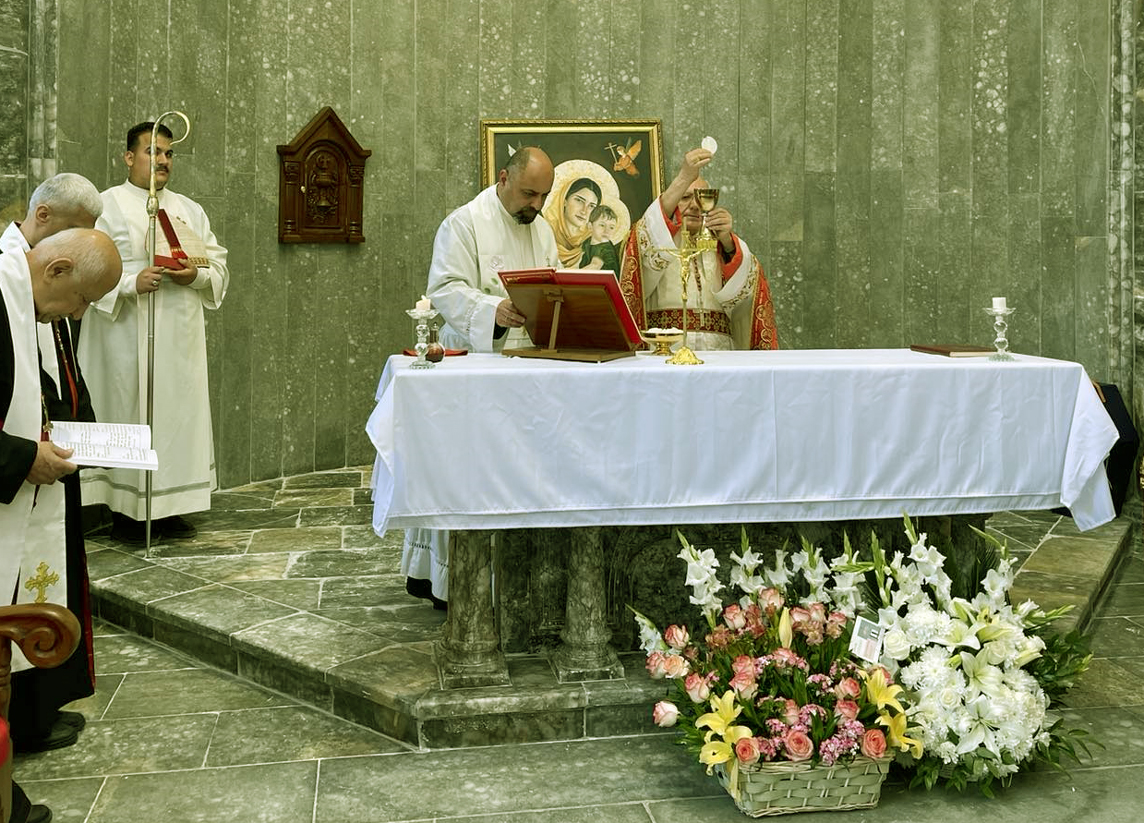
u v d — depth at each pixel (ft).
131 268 19.81
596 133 27.14
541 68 27.30
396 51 26.58
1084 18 24.07
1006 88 25.59
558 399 12.19
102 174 20.95
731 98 27.14
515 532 13.87
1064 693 13.21
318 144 25.58
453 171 27.30
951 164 26.25
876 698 11.16
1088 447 13.14
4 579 11.12
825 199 27.02
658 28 27.22
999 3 25.54
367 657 14.05
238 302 24.67
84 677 12.75
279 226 25.35
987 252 26.05
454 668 13.14
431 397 11.93
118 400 19.90
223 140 24.02
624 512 12.41
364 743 12.89
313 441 26.58
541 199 16.03
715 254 17.15
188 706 14.01
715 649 12.16
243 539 20.26
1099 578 18.13
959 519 14.48
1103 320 24.02
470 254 16.31
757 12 26.99
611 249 26.99
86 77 20.18
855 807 11.23
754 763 10.84
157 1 22.21
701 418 12.47
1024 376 13.15
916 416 12.94
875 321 26.91
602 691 12.84
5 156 18.81
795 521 13.65
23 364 10.96
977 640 11.69
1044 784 11.76
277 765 12.30
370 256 26.94
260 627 15.23
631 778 11.93
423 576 16.08
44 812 10.96
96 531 20.83
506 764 12.28
